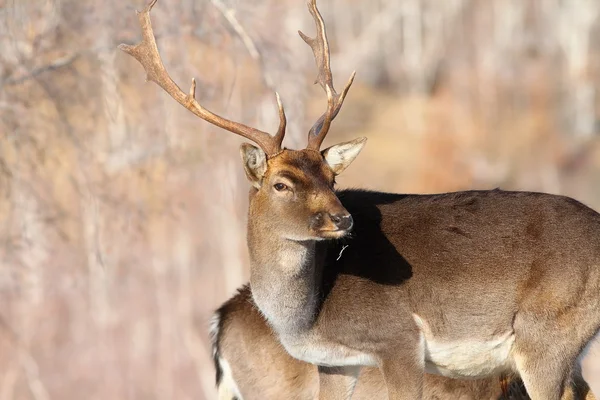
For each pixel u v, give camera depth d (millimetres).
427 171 44250
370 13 62219
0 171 18875
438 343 12148
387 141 47625
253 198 11812
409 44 59938
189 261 28047
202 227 27938
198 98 18828
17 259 19359
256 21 19766
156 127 19328
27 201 18828
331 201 11250
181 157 19531
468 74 59969
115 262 23453
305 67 21906
